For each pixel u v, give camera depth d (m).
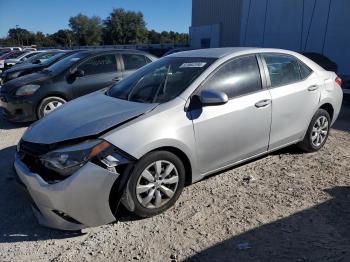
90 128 3.53
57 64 8.50
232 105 4.18
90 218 3.38
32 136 3.75
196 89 4.01
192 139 3.85
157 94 4.12
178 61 4.62
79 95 7.88
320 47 14.70
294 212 3.76
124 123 3.58
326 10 14.31
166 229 3.53
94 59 8.09
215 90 3.91
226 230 3.47
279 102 4.64
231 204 3.95
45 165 3.42
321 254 3.08
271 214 3.73
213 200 4.05
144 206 3.64
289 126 4.87
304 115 5.05
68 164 3.30
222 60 4.30
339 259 3.00
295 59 5.09
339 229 3.44
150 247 3.26
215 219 3.67
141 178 3.57
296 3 15.82
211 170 4.17
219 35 28.16
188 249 3.21
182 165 3.84
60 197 3.25
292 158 5.24
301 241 3.27
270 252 3.13
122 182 3.43
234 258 3.07
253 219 3.65
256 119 4.40
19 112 7.57
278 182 4.46
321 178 4.57
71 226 3.37
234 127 4.20
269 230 3.46
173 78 4.27
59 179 3.31
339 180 4.51
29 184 3.45
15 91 7.52
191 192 4.24
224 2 27.28
